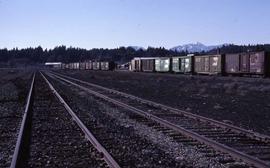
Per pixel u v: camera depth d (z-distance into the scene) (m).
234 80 50.41
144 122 16.89
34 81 53.97
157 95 32.12
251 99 28.39
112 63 134.75
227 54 65.31
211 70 69.50
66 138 13.45
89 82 54.19
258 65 57.41
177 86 42.56
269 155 10.76
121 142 12.53
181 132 13.98
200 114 20.36
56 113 20.25
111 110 21.39
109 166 9.43
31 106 23.19
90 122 16.95
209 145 11.90
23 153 11.16
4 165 9.87
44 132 14.73
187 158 10.52
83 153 11.09
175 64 84.50
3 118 18.78
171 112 20.61
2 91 35.62
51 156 10.83
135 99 28.05
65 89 38.47
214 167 9.59
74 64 188.12
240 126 16.50
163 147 11.91
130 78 65.31
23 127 14.43
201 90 35.66
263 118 18.98
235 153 10.40
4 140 13.45
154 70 96.25
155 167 9.54
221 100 27.78
